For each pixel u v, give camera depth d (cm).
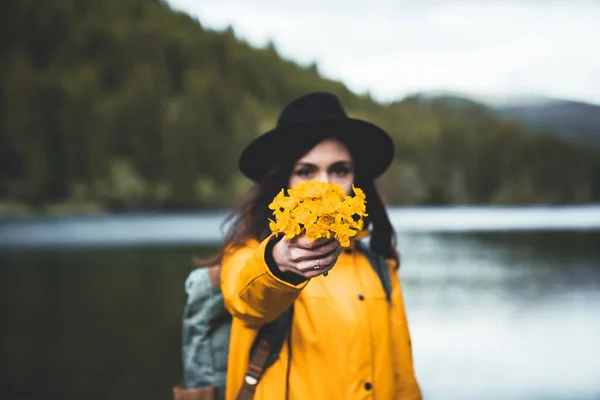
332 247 136
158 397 560
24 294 1291
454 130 14750
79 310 1071
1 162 8812
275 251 149
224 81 16738
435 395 561
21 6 15938
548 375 626
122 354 734
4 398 558
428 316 986
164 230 4825
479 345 772
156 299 1202
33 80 10662
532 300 1167
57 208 8775
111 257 2377
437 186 13188
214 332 208
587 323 916
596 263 1991
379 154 220
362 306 188
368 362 183
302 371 182
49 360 705
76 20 17075
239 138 12344
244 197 218
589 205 13862
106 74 15438
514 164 14200
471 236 3788
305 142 198
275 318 168
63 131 9575
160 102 11631
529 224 5466
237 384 186
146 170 10581
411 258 2234
